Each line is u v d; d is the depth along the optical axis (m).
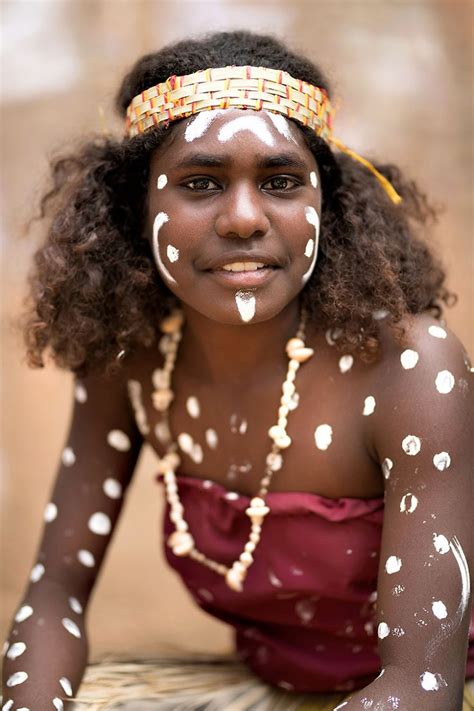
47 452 6.09
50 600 2.65
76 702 2.40
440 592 2.18
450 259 6.41
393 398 2.30
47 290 2.58
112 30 7.01
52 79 6.96
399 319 2.34
